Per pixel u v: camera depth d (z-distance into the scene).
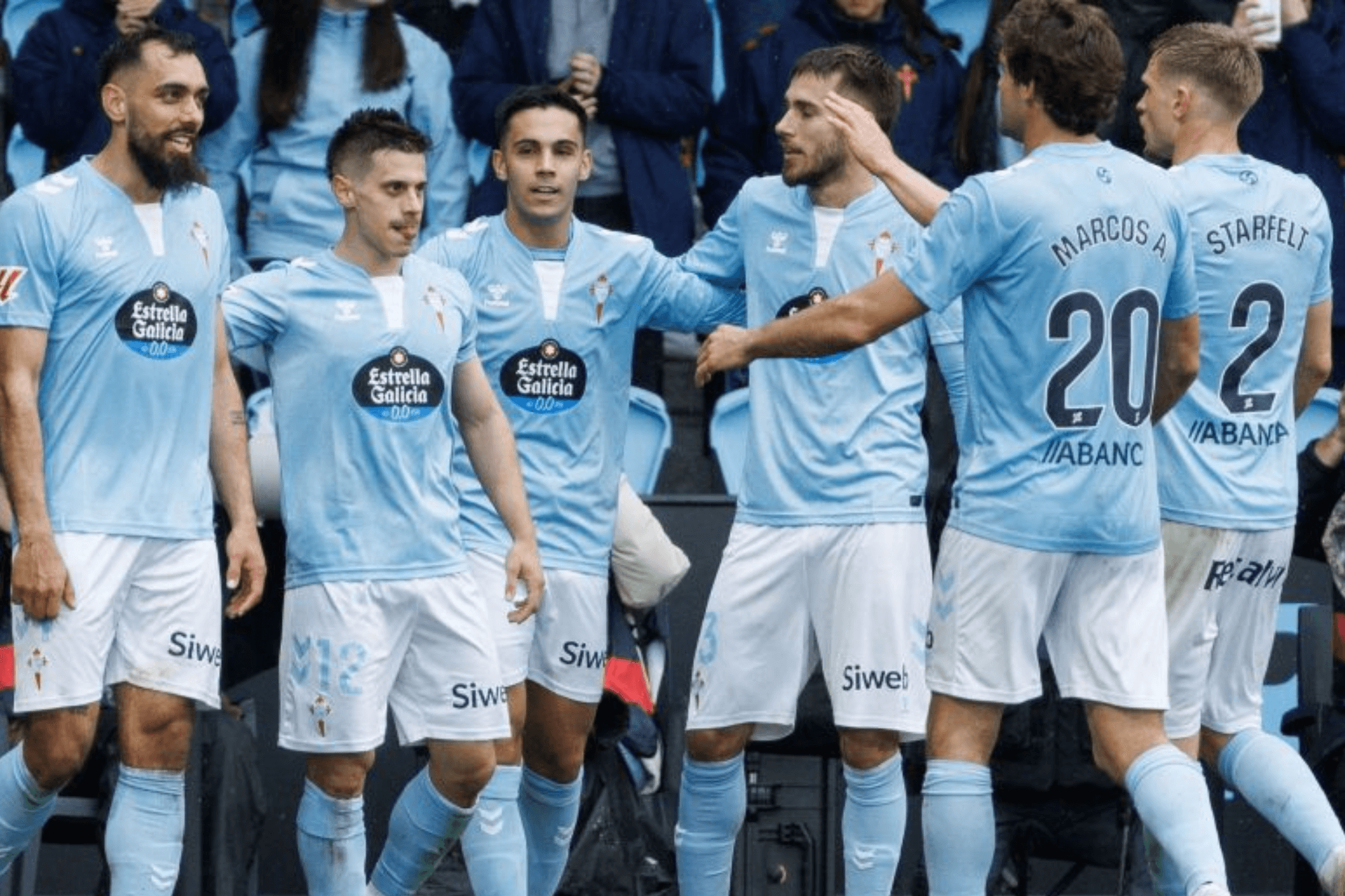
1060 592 19.83
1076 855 24.64
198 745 23.06
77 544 20.12
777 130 22.73
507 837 22.59
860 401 22.58
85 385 20.25
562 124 22.81
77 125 27.92
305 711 21.50
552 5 28.06
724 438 27.58
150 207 20.47
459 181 28.62
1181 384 20.36
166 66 20.12
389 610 21.47
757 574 22.69
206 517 20.72
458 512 22.08
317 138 27.95
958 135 27.91
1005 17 27.38
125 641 20.48
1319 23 29.02
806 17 27.95
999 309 19.38
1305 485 23.42
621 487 24.00
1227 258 21.22
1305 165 28.47
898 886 25.77
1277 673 26.94
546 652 23.12
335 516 21.39
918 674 22.50
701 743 22.83
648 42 28.00
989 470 19.53
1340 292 28.44
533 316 22.95
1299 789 20.56
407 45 28.38
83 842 24.12
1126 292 19.36
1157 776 19.27
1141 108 21.98
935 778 19.75
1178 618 21.47
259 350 27.17
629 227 27.95
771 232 22.98
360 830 21.92
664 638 25.20
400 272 21.67
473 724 21.70
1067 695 19.84
